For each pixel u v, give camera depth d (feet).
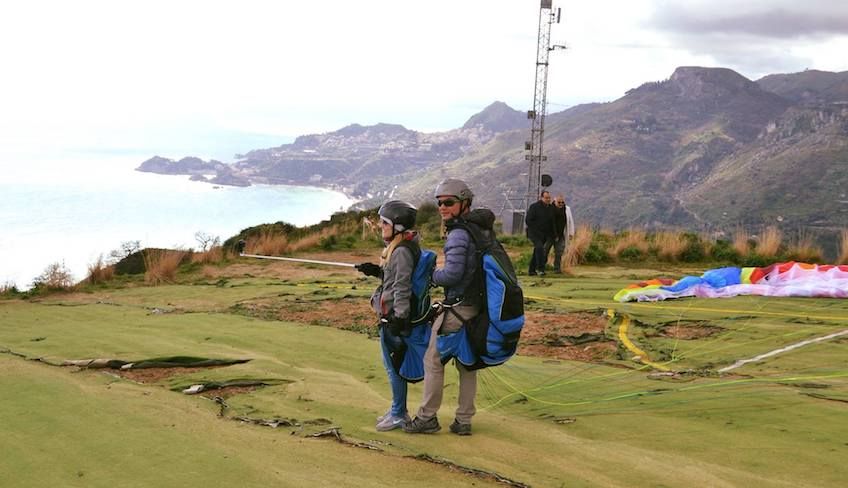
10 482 14.28
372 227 65.62
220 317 33.94
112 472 14.64
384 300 16.96
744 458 14.48
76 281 52.65
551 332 28.04
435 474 14.29
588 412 18.26
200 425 17.78
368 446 16.03
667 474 13.91
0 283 51.88
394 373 17.49
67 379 22.48
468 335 16.08
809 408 17.12
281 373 23.40
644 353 24.02
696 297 34.12
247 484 13.79
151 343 28.25
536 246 48.62
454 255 15.89
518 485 13.52
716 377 20.67
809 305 30.76
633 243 58.34
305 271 54.54
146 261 57.98
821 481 13.21
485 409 19.27
